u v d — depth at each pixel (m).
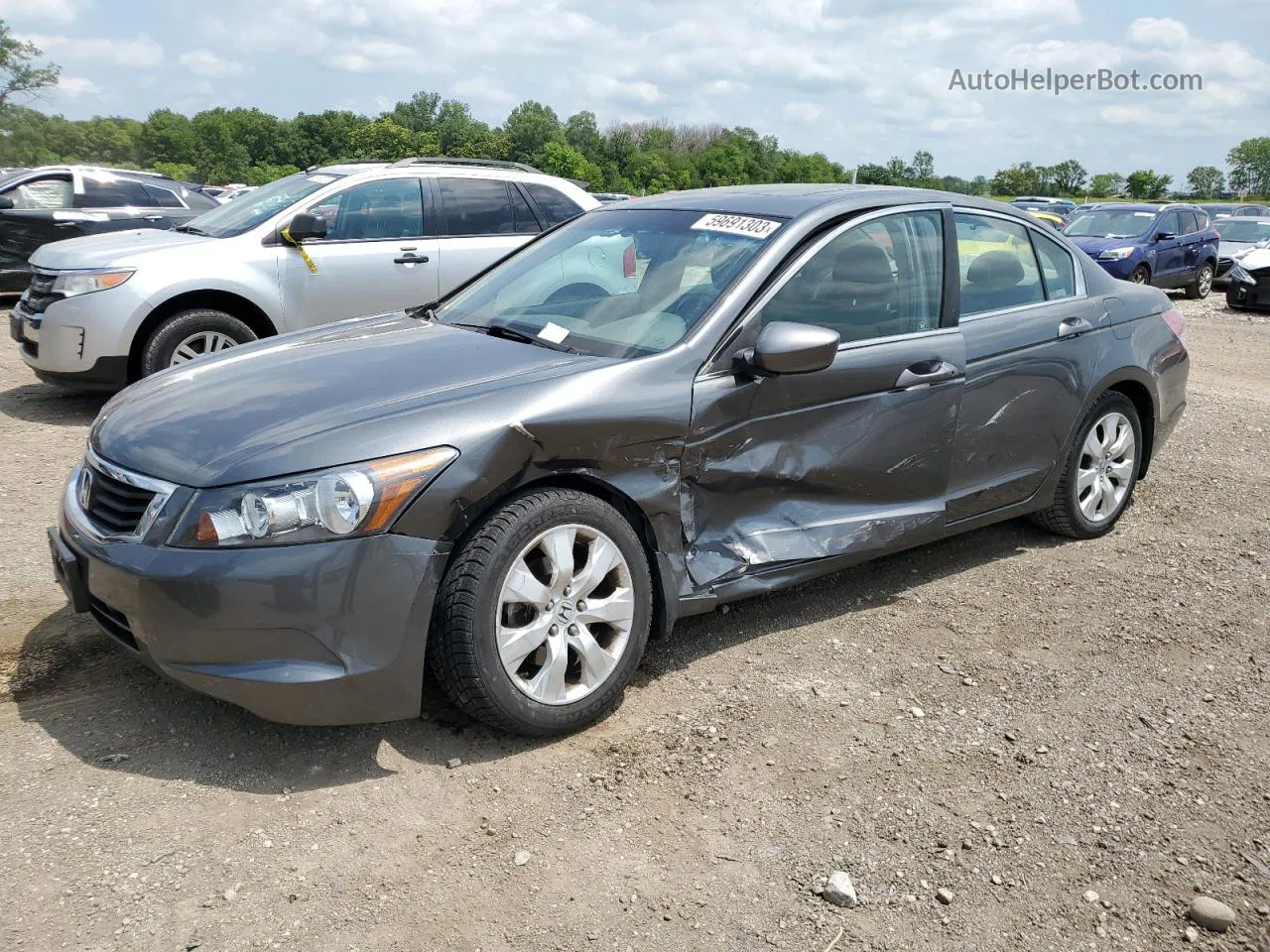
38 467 5.89
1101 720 3.43
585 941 2.37
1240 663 3.87
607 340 3.59
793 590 4.41
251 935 2.34
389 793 2.88
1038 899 2.57
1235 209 27.33
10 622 3.81
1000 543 5.05
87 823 2.70
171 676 2.87
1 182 11.84
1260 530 5.37
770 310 3.65
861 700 3.49
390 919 2.41
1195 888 2.63
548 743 3.16
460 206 7.98
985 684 3.64
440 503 2.88
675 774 3.03
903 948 2.39
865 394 3.85
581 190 8.68
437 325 4.03
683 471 3.40
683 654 3.79
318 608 2.77
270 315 7.29
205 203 13.08
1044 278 4.74
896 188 4.33
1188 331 13.72
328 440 2.86
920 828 2.82
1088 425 4.88
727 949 2.37
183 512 2.80
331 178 7.63
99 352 6.87
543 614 3.08
